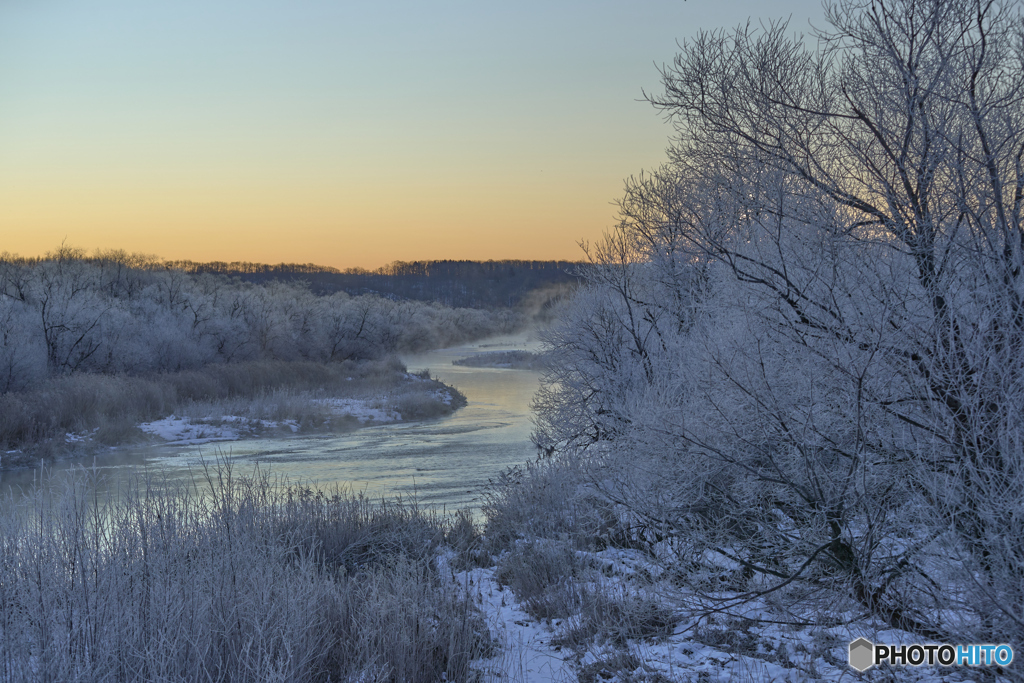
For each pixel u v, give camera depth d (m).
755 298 4.63
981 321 3.91
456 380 48.75
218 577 4.60
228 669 4.01
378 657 4.55
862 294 4.19
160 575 4.52
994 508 3.53
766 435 4.36
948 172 4.02
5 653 3.87
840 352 4.08
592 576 6.31
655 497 5.21
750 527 4.93
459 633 5.04
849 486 4.14
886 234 4.33
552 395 10.52
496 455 19.39
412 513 8.79
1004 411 3.68
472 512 11.74
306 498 8.00
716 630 4.92
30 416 19.53
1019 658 3.44
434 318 111.31
